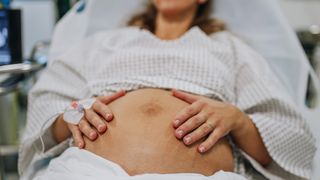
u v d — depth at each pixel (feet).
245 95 3.95
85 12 5.06
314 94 4.64
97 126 3.21
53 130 3.78
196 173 2.95
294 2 6.55
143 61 3.92
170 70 3.81
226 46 4.23
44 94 4.09
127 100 3.46
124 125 3.21
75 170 2.88
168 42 4.20
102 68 4.04
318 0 6.55
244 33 4.83
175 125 3.14
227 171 3.22
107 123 3.27
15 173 6.25
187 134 3.10
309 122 3.98
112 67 3.99
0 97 5.32
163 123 3.20
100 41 4.48
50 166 3.21
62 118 3.64
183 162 3.04
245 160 3.82
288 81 4.50
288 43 4.55
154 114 3.28
